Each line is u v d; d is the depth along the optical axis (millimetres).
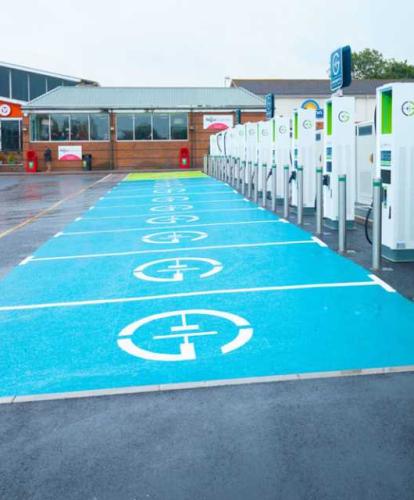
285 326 6051
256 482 3344
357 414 4109
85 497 3266
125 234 12531
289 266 8766
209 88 45156
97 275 8672
